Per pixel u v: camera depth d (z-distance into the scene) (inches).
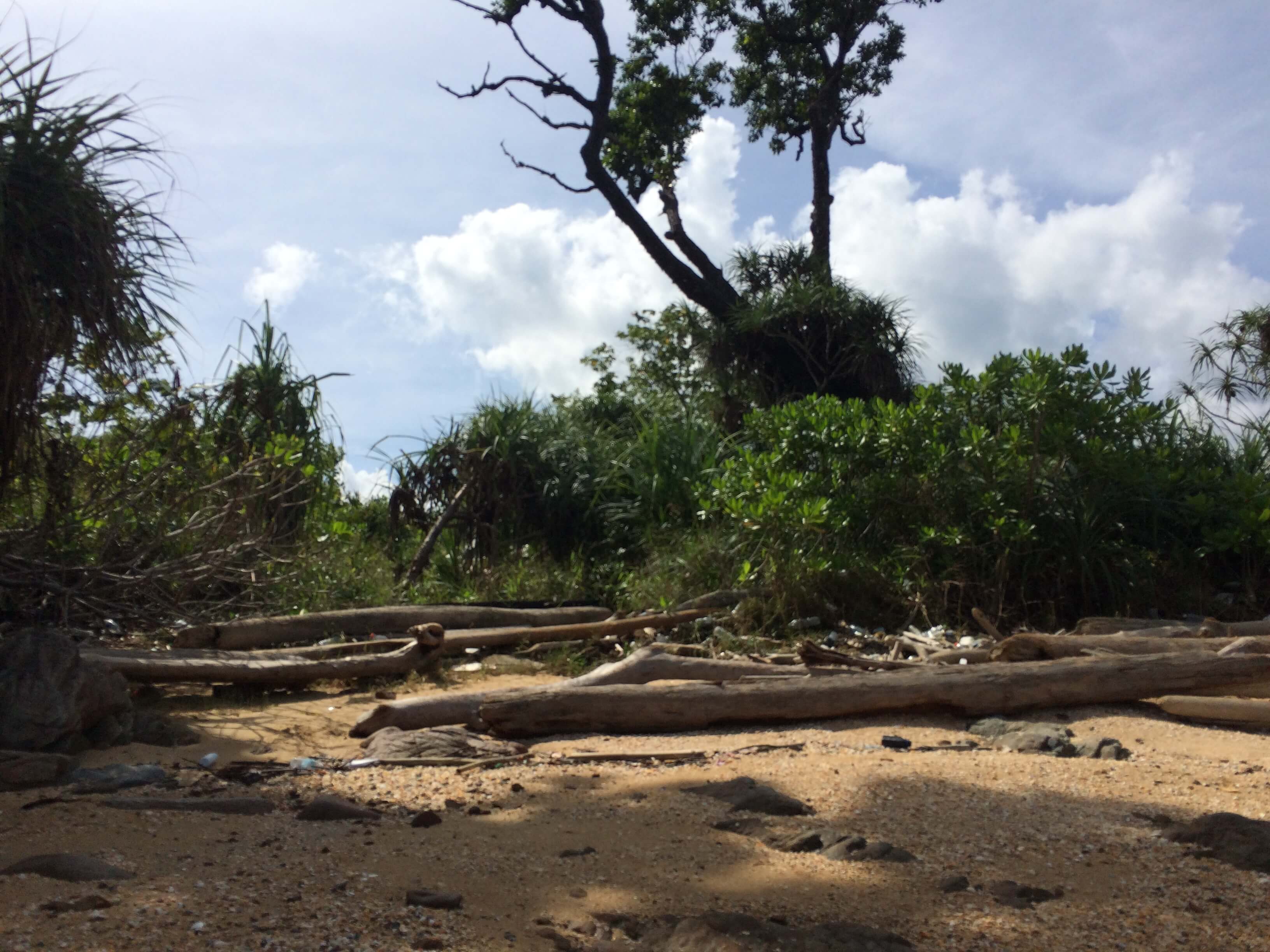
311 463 403.9
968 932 117.1
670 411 553.3
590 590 453.7
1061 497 364.5
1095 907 124.8
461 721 228.1
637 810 162.7
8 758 169.6
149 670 241.3
